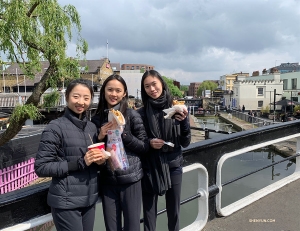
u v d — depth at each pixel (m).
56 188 1.49
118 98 1.77
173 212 2.09
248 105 45.09
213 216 2.77
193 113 52.75
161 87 1.87
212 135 26.95
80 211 1.57
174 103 1.86
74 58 8.49
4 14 7.27
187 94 190.25
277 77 44.84
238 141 2.94
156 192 1.87
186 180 11.34
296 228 2.59
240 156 16.78
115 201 1.76
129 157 1.75
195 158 2.47
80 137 1.58
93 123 1.76
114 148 1.62
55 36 8.05
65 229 1.50
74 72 8.24
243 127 28.12
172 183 2.03
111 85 1.74
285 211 2.92
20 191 1.53
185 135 1.92
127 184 1.73
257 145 3.13
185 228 2.52
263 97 44.62
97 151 1.48
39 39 7.66
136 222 1.76
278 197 3.26
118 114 1.61
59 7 7.80
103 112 1.80
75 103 1.60
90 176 1.58
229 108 52.34
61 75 7.96
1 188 10.22
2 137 8.80
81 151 1.55
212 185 2.70
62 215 1.50
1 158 10.31
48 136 1.49
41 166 1.43
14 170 10.91
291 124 3.63
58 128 1.53
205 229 2.58
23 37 7.18
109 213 1.74
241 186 11.28
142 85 1.92
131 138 1.72
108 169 1.69
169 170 2.00
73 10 8.30
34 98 8.25
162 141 1.81
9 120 8.46
